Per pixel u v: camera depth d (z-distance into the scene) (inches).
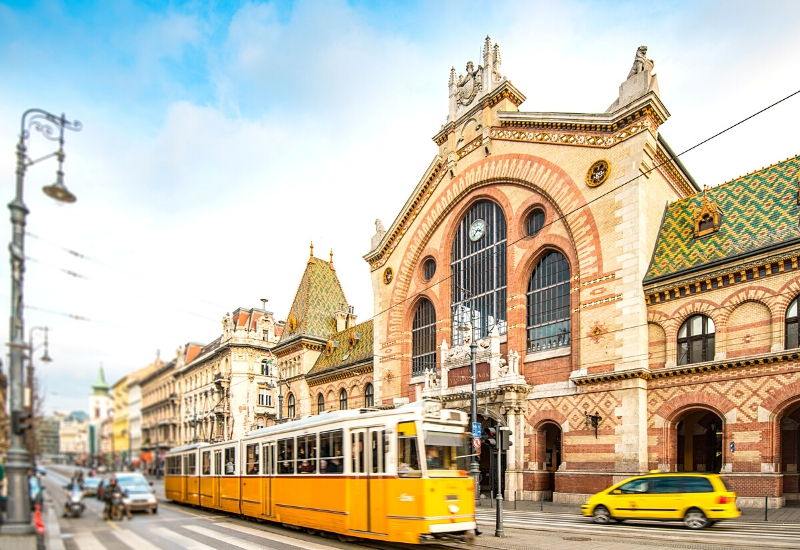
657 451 1042.7
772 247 939.3
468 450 705.0
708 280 1013.2
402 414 686.5
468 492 681.0
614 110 1178.6
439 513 645.3
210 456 1217.4
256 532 858.1
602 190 1179.3
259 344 2812.5
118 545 745.0
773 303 937.5
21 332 525.0
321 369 2114.9
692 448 1224.2
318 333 2276.1
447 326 1515.7
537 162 1314.0
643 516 815.1
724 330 989.2
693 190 1365.7
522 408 1251.2
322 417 816.9
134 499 1139.3
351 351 2015.3
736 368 960.9
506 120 1389.0
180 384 3622.0
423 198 1637.6
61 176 544.7
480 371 1344.7
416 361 1630.2
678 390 1030.4
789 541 634.8
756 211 1047.6
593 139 1212.5
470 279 1482.5
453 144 1542.8
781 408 905.5
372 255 1791.3
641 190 1127.6
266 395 2805.1
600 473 1087.6
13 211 532.4
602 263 1155.3
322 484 787.4
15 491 497.4
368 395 1868.8
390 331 1685.5
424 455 656.4
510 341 1316.4
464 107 1533.0
